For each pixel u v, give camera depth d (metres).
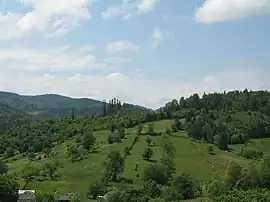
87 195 128.00
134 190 110.44
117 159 145.62
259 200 64.81
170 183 138.25
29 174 150.50
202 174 154.75
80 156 177.00
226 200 66.94
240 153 187.12
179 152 183.75
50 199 115.94
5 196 113.25
